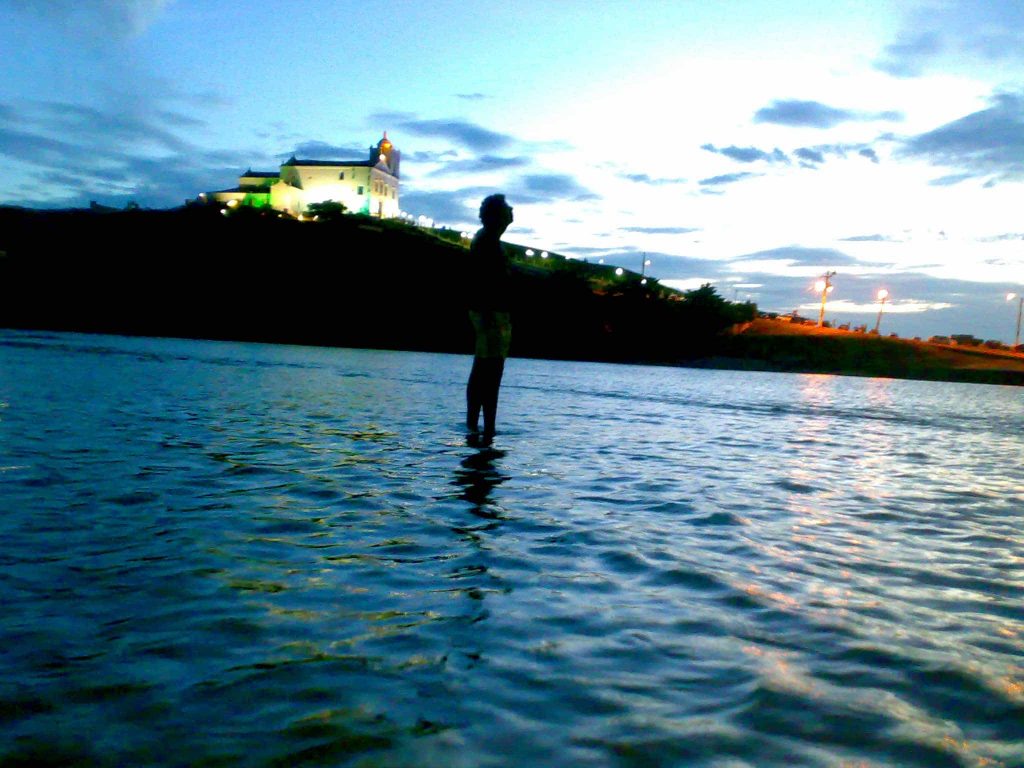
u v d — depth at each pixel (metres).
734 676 2.29
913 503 5.44
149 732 1.85
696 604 2.96
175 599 2.79
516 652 2.43
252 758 1.74
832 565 3.63
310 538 3.74
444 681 2.19
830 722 2.01
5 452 5.64
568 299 63.88
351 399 11.89
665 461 7.02
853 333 71.19
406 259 71.88
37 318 55.78
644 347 62.19
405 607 2.82
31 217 75.00
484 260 8.21
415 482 5.34
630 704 2.09
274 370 18.94
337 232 79.00
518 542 3.84
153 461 5.61
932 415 16.66
